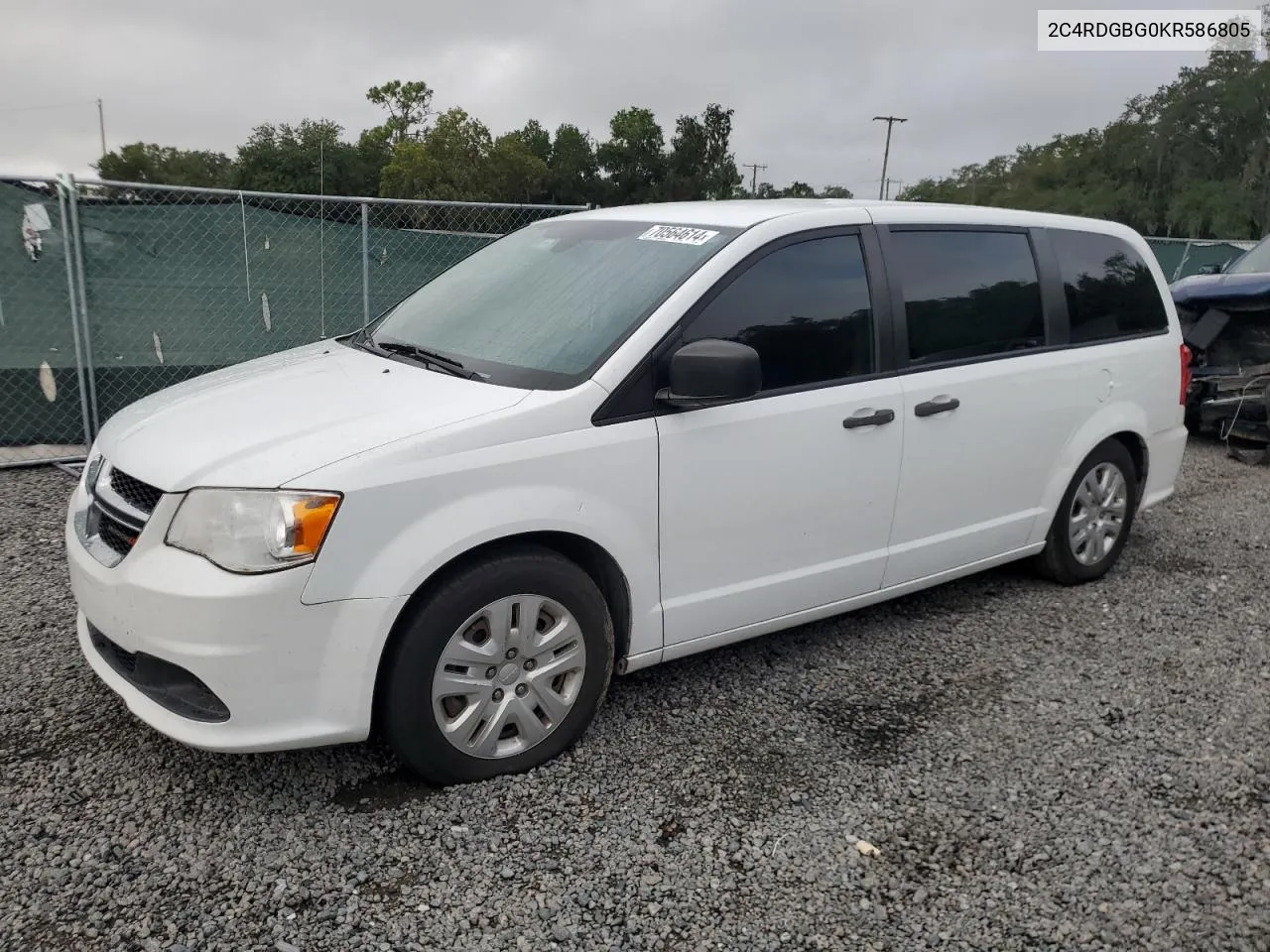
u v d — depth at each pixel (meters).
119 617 2.68
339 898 2.48
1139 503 5.06
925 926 2.47
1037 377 4.25
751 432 3.30
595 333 3.18
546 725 3.08
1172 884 2.64
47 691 3.43
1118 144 50.88
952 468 3.98
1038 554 4.77
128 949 2.28
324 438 2.71
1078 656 4.07
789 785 3.06
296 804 2.85
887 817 2.91
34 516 5.34
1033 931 2.46
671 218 3.70
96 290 6.82
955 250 4.04
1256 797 3.06
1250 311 8.01
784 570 3.55
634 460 3.04
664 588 3.23
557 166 69.12
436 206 7.30
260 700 2.59
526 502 2.83
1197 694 3.75
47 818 2.74
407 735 2.81
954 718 3.52
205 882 2.52
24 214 6.43
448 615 2.77
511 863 2.64
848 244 3.67
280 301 7.59
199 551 2.57
